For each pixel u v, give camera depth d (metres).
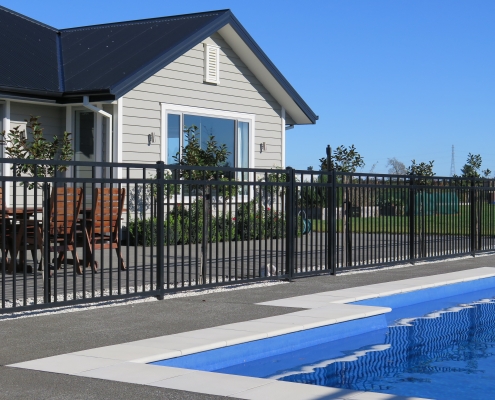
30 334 6.47
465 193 14.26
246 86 17.64
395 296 9.30
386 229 12.06
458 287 10.55
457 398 5.27
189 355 5.81
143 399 4.47
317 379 5.81
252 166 17.81
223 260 9.20
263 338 6.45
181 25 16.50
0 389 4.68
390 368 6.23
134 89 14.91
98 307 7.94
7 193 13.66
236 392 4.68
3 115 13.98
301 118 19.33
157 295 8.50
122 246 14.52
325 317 7.33
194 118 16.39
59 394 4.57
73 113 15.01
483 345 7.27
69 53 16.41
